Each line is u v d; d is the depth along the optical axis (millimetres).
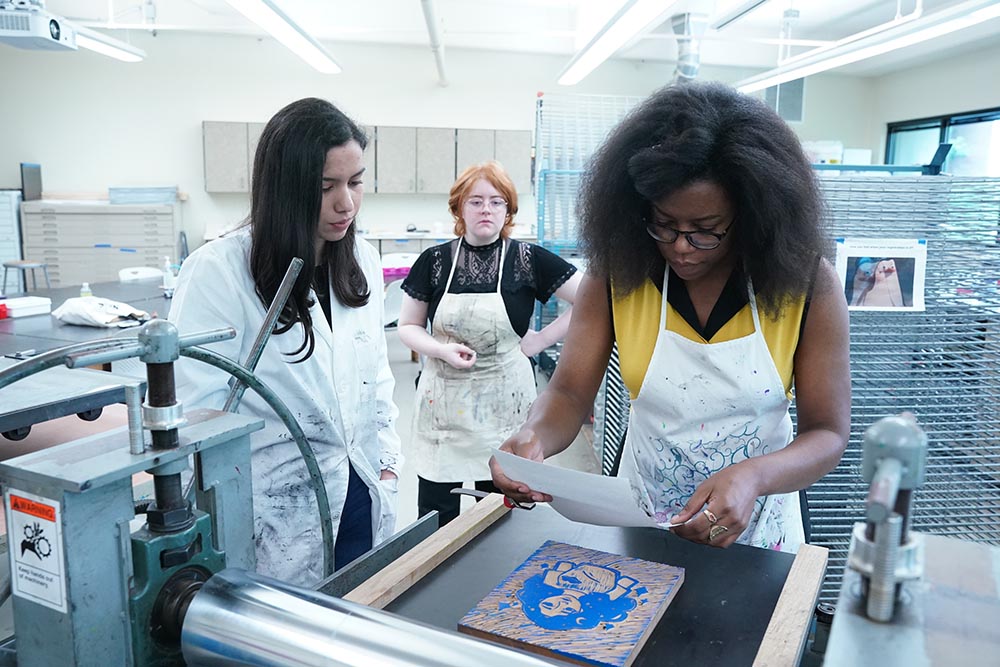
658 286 1159
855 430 1940
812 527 1949
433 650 475
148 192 6605
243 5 3432
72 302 2943
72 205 6320
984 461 1975
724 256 1087
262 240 1185
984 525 1998
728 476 888
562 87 7383
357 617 510
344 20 6664
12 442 1675
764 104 1018
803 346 1101
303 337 1248
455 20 6781
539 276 2145
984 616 396
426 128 6895
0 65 6582
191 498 683
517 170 7082
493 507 989
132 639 553
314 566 1308
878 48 3498
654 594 765
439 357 2078
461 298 2100
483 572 849
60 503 503
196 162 6953
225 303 1190
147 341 538
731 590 806
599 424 3236
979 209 1863
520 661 467
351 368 1354
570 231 3984
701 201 938
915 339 1927
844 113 7992
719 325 1119
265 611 522
